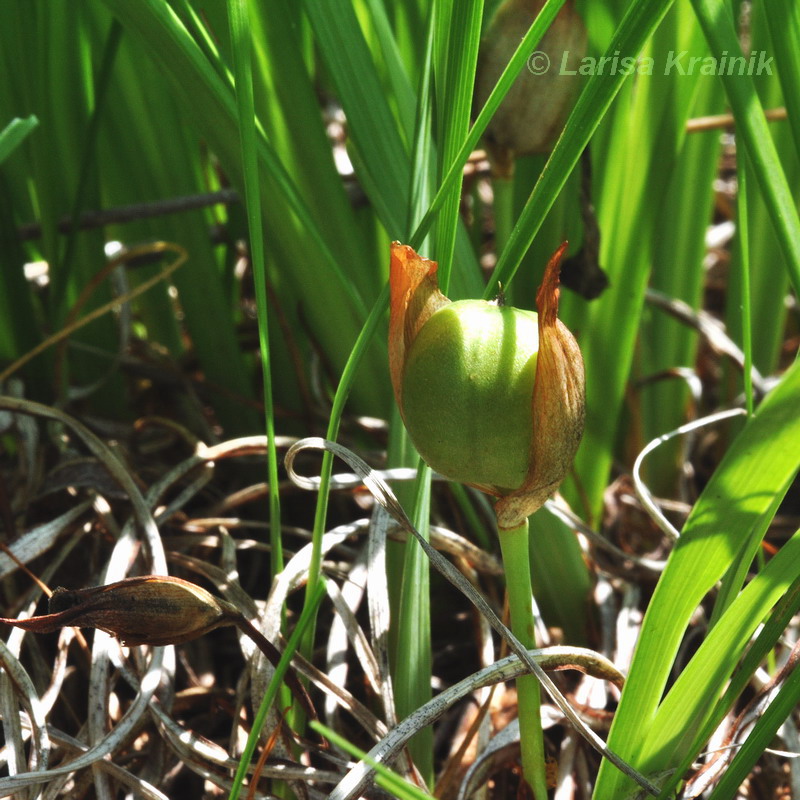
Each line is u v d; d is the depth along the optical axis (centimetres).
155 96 26
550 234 25
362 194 28
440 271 18
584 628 24
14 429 27
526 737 18
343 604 21
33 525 25
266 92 22
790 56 17
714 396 37
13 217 26
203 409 33
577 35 20
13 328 27
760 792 21
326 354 26
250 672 21
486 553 23
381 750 18
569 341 16
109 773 20
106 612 17
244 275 36
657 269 31
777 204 17
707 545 17
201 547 24
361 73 20
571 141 16
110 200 30
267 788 20
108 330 30
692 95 23
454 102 17
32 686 20
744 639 17
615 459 32
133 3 19
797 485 31
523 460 16
